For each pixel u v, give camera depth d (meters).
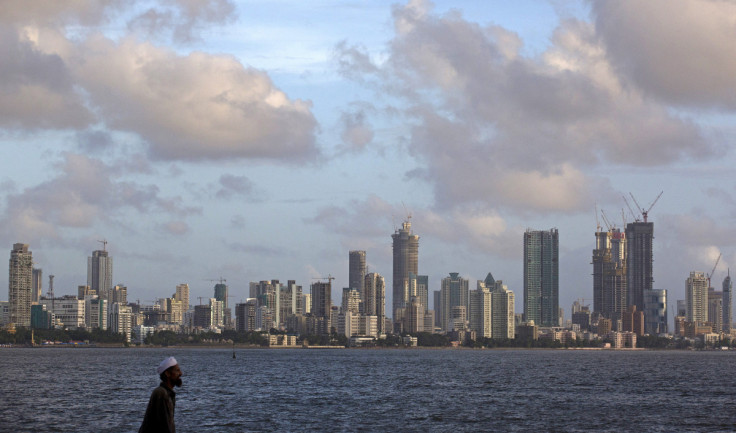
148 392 174.75
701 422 122.75
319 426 114.12
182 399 156.25
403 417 126.50
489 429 112.56
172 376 46.97
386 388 197.88
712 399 168.75
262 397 163.50
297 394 173.75
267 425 114.56
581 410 140.62
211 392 176.50
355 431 109.12
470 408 142.62
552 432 109.62
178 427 111.44
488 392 185.50
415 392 183.88
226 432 107.06
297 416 126.56
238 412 131.62
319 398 162.88
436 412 134.75
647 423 120.94
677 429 114.12
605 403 156.25
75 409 134.38
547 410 140.12
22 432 104.81
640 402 159.50
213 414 128.12
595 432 110.06
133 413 127.75
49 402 148.12
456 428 113.38
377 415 129.12
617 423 120.62
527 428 113.81
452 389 195.62
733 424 120.44
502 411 137.38
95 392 174.50
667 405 152.88
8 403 145.75
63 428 108.69
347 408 140.88
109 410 132.62
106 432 104.88
